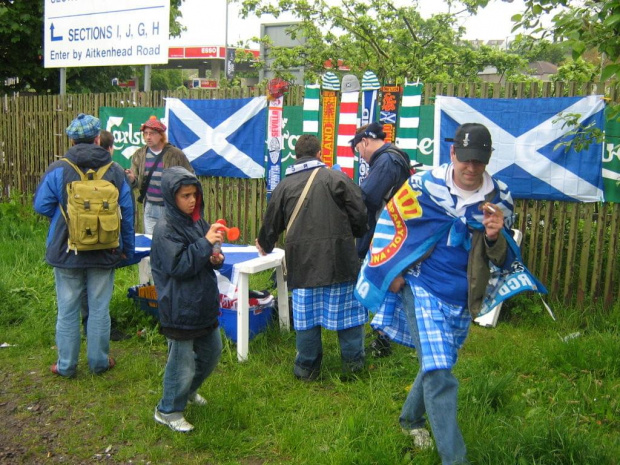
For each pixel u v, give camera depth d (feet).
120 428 12.59
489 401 12.59
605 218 18.33
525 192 19.20
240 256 17.11
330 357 15.72
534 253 19.42
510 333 17.48
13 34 39.27
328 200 14.02
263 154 24.39
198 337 11.95
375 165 15.58
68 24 30.12
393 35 35.14
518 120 19.12
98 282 14.70
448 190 9.85
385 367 15.05
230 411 12.90
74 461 11.49
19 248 25.66
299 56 37.11
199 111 25.72
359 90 21.47
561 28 12.86
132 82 54.49
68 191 13.83
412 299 10.27
